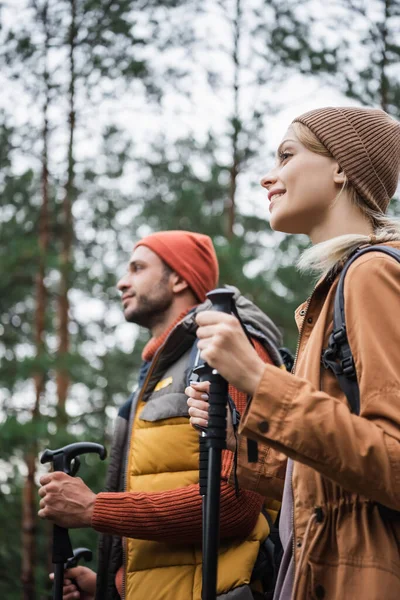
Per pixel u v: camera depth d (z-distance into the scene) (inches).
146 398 119.2
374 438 64.7
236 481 89.8
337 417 65.6
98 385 459.2
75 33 394.9
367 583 66.4
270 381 67.4
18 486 358.3
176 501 106.0
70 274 425.1
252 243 432.1
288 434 66.0
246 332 71.7
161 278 138.5
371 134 85.4
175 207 452.8
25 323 425.1
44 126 394.9
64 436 332.8
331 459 65.2
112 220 473.1
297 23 362.6
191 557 107.7
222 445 71.8
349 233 83.4
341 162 83.7
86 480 336.8
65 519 107.0
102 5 390.3
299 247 401.7
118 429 123.6
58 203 421.7
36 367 356.2
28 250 385.4
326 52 337.7
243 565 105.6
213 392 72.6
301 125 86.9
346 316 72.2
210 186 470.6
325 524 70.7
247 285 360.8
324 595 69.1
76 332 472.1
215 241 371.6
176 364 118.2
